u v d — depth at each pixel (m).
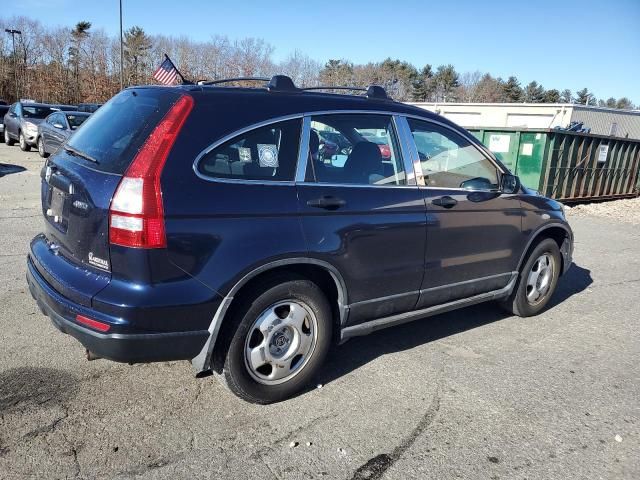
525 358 4.28
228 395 3.46
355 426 3.21
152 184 2.77
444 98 81.75
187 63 47.94
